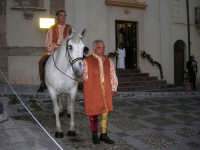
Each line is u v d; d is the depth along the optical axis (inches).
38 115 172.9
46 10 306.0
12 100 214.4
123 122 160.9
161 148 110.5
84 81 112.1
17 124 144.1
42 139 119.0
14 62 297.0
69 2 315.9
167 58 380.5
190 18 402.9
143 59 366.6
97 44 113.3
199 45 414.0
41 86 151.5
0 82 287.1
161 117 177.8
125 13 355.9
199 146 112.9
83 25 323.3
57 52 123.1
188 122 163.2
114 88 117.6
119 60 354.9
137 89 315.0
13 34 296.8
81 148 108.6
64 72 117.8
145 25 368.8
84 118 169.5
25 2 300.2
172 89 331.9
